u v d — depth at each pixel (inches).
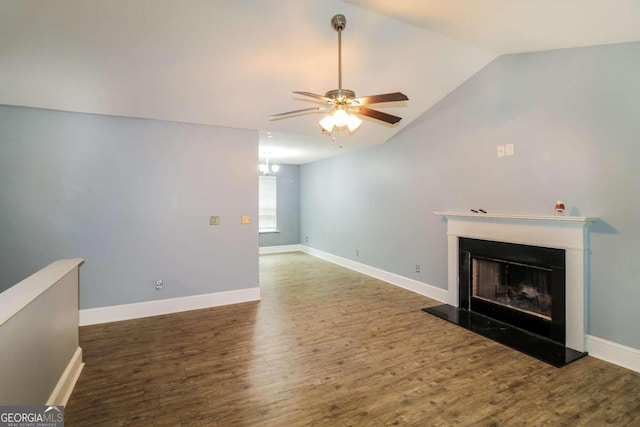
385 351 112.7
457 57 130.6
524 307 131.7
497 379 94.4
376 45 116.6
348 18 101.7
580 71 109.0
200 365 103.7
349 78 133.6
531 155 123.9
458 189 154.6
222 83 127.5
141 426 75.4
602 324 105.8
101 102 130.3
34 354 68.5
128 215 144.7
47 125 131.3
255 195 171.2
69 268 91.4
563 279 113.2
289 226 332.8
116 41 100.5
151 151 148.3
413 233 184.7
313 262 273.9
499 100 134.7
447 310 152.9
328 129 97.5
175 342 120.9
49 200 131.9
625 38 96.0
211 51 109.9
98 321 140.1
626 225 99.7
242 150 167.8
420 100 160.7
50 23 91.2
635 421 76.3
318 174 294.4
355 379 95.1
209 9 93.1
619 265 101.4
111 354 111.3
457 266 155.7
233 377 96.6
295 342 120.5
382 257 212.1
